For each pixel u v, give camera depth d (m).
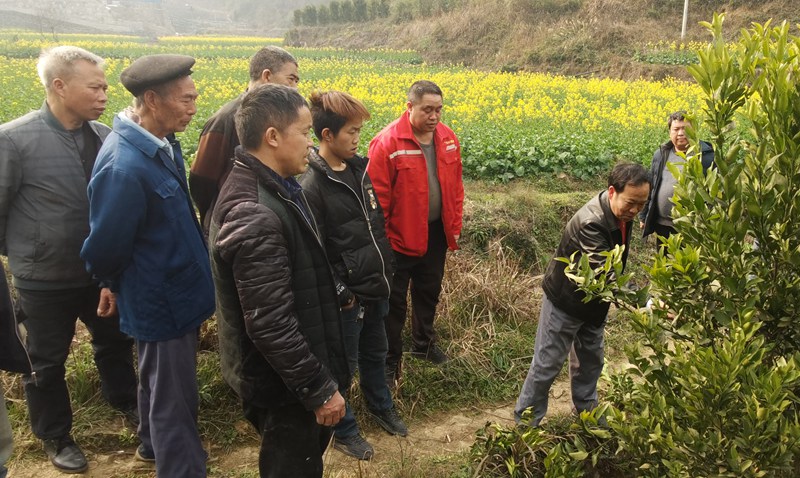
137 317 2.95
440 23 34.44
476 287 5.40
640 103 15.75
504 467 3.50
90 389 3.93
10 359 2.56
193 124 11.62
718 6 28.34
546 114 13.45
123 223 2.79
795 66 2.36
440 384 4.43
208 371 4.07
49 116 3.26
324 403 2.34
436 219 4.33
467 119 12.20
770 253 2.51
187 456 3.03
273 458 2.55
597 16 28.98
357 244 3.34
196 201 3.73
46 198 3.23
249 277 2.20
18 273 3.25
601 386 4.30
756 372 2.39
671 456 2.50
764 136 2.41
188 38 61.59
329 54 36.31
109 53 37.91
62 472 3.36
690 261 2.39
